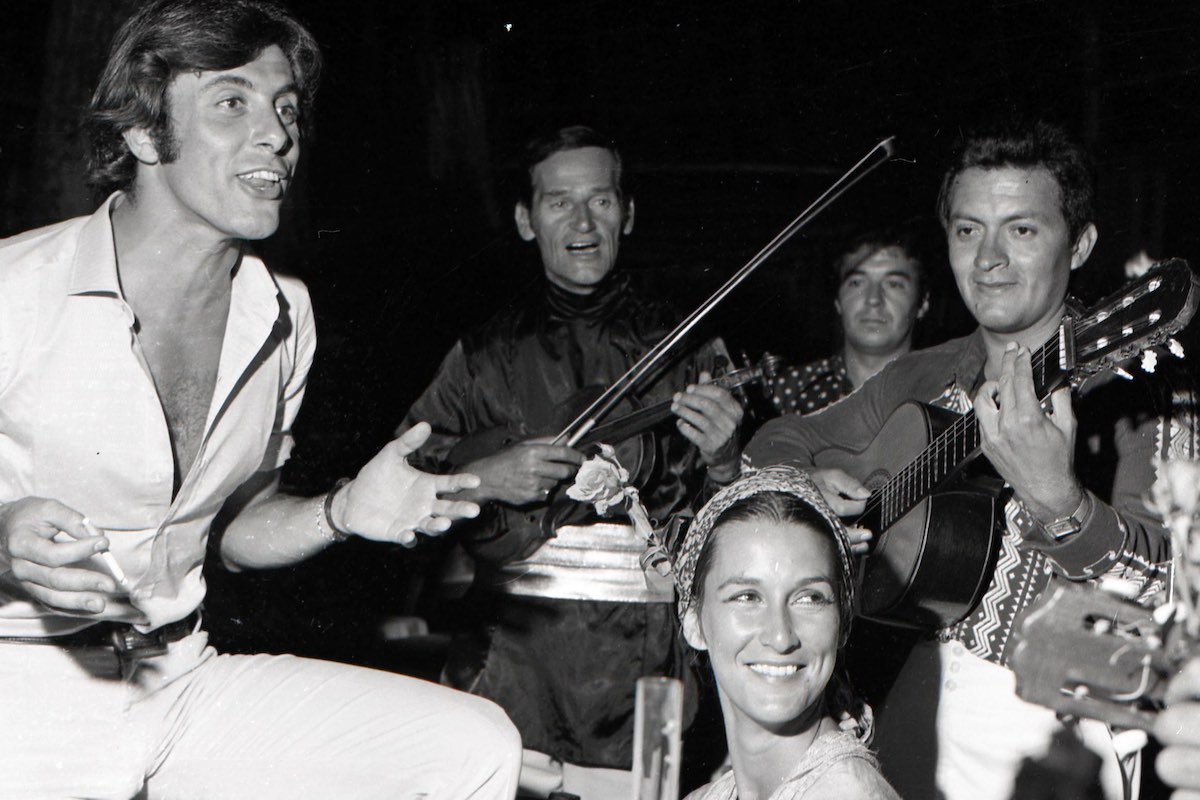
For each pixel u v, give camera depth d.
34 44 4.48
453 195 5.28
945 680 2.40
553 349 3.18
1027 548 2.29
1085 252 2.41
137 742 2.27
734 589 1.82
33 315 2.18
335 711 2.30
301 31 2.26
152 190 2.24
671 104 5.43
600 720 2.95
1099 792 2.27
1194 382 2.25
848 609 1.88
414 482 2.37
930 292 3.96
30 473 2.23
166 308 2.28
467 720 2.26
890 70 5.20
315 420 4.44
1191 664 2.19
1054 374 2.15
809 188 5.38
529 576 3.02
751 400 3.65
